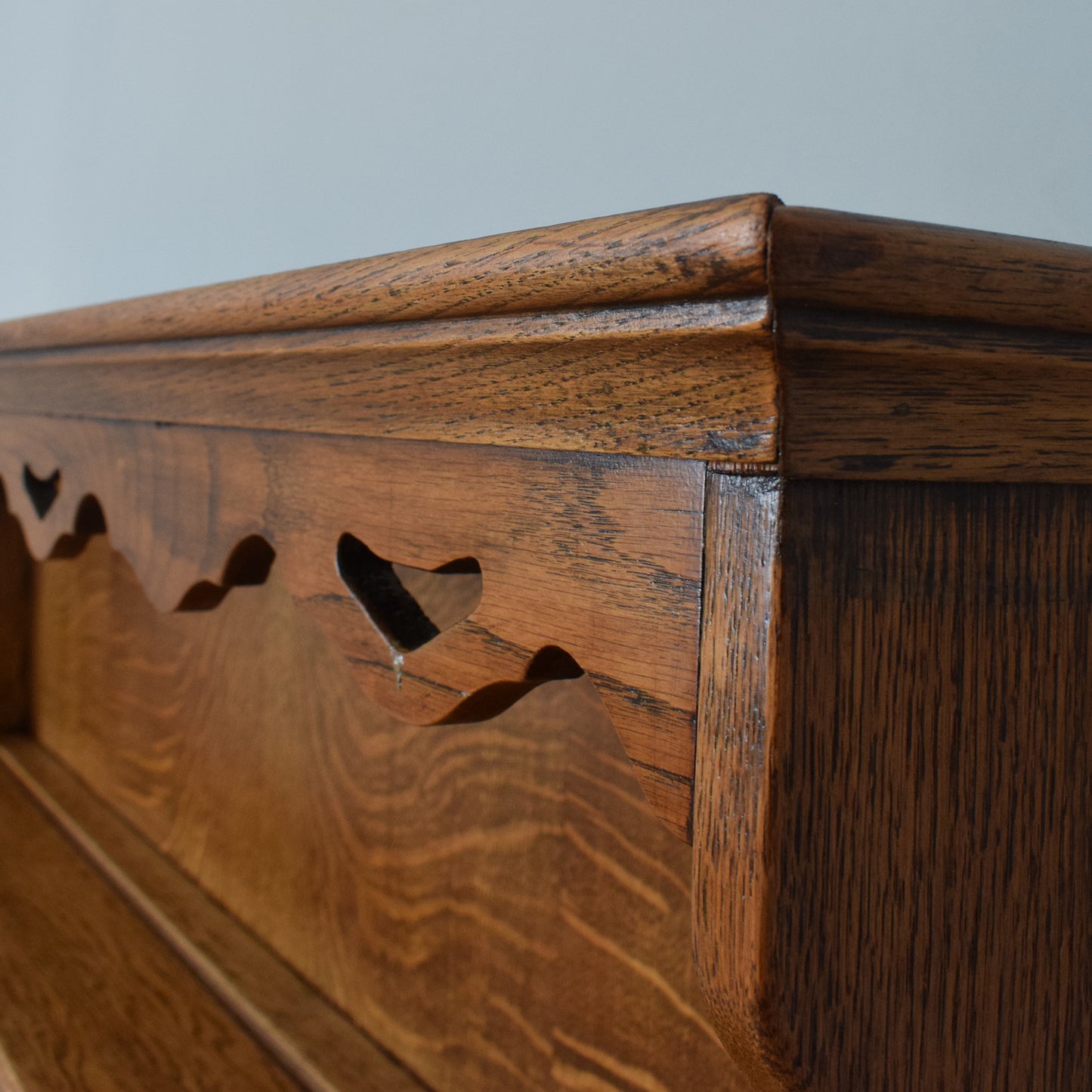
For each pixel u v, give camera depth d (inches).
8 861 41.8
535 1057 26.0
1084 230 18.7
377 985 31.0
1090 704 13.6
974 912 12.6
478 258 12.6
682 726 11.9
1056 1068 13.5
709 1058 21.9
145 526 24.8
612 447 12.5
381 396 16.3
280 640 34.8
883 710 11.6
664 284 10.6
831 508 11.1
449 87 29.6
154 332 21.1
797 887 11.1
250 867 36.8
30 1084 27.5
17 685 55.6
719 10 23.0
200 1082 28.5
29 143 62.7
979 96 20.0
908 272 10.3
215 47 41.9
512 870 26.5
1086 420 13.0
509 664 14.6
